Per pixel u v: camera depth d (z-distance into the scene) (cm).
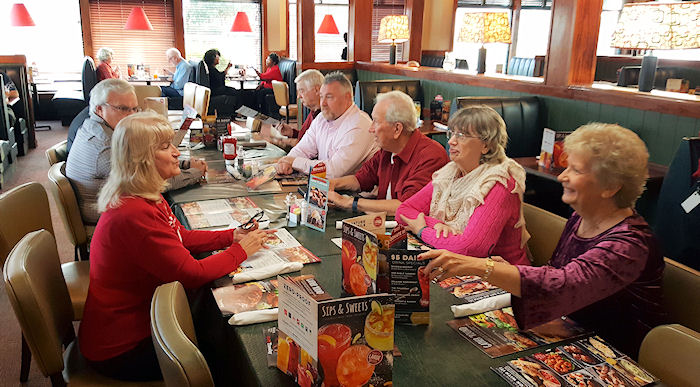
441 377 112
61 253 354
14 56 645
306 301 100
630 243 129
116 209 148
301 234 194
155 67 898
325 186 194
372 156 285
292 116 772
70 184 246
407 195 227
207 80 789
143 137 148
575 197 137
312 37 640
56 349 142
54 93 842
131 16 809
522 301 128
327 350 100
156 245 149
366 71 646
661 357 116
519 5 966
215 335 152
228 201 232
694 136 293
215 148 350
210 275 155
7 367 230
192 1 891
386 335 102
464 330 130
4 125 550
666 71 514
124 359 152
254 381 113
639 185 132
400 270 128
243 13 859
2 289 301
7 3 807
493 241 177
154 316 114
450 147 194
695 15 292
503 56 1005
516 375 112
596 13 362
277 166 287
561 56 374
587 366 116
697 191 241
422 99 541
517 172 183
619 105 330
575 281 127
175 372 104
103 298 152
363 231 128
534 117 390
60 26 841
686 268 139
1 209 186
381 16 945
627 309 135
